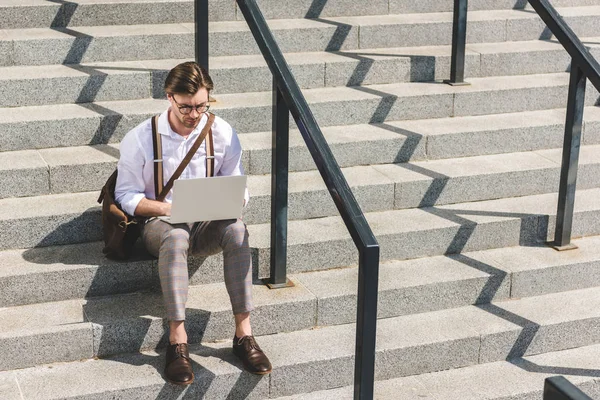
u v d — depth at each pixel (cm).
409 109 527
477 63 568
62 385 355
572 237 489
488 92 542
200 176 383
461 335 414
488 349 420
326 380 390
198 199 361
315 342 400
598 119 545
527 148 530
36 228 409
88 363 372
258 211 449
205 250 386
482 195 493
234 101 500
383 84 551
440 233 456
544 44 602
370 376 338
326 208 464
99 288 398
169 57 527
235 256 372
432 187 480
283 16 580
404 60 551
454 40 545
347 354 391
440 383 404
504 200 496
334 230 448
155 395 361
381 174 481
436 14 612
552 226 481
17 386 354
